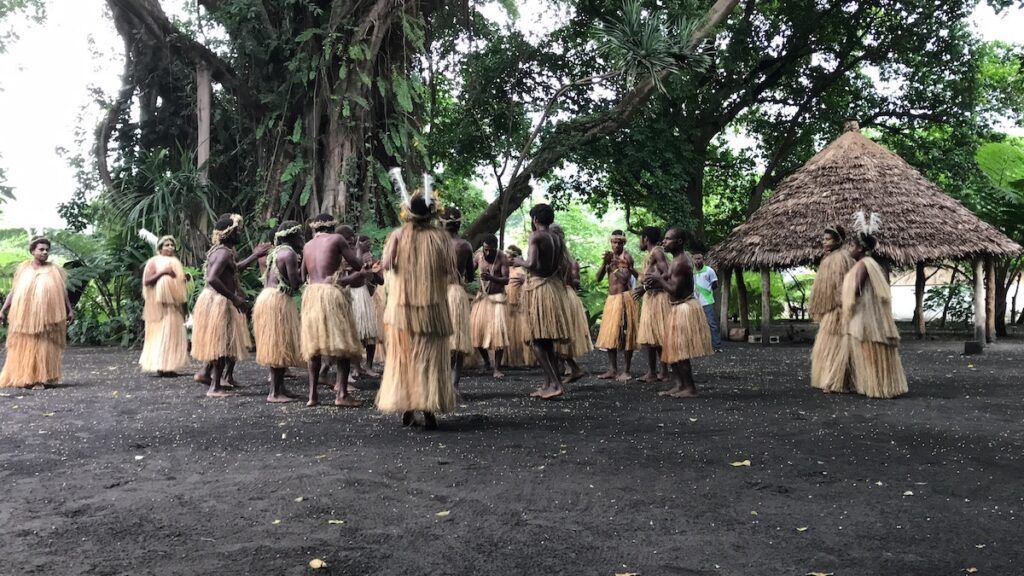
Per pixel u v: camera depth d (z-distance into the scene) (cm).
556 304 687
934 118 2123
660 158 1850
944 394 730
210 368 802
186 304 904
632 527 327
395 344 526
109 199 1484
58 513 347
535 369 962
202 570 279
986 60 2166
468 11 1638
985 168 1720
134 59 1548
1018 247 1366
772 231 1477
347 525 329
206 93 1481
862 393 723
